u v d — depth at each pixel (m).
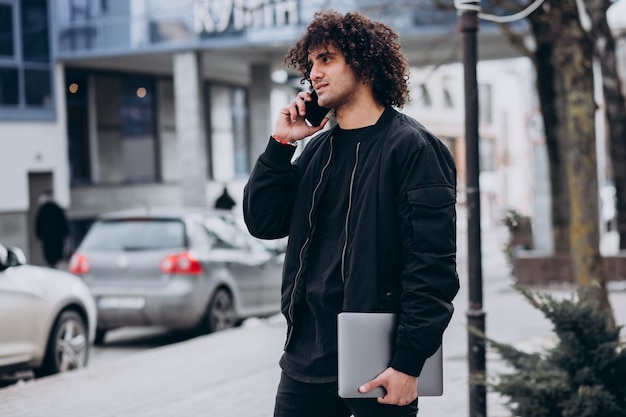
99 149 30.56
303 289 3.41
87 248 12.63
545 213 23.50
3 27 26.70
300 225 3.44
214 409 7.39
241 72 34.69
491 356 9.52
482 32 23.39
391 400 3.15
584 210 10.11
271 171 3.53
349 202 3.33
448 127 49.97
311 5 25.30
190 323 12.34
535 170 23.55
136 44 27.33
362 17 3.43
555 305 5.46
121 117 31.56
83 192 29.66
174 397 7.84
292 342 3.45
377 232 3.26
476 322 6.27
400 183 3.24
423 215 3.18
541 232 23.53
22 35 27.19
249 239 13.85
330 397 3.39
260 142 31.41
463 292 16.55
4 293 8.74
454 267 3.20
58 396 7.93
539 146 23.44
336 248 3.35
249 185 3.57
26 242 27.06
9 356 8.78
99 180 30.47
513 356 5.82
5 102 26.66
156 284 12.28
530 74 21.95
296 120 3.53
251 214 3.58
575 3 10.11
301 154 3.61
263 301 13.77
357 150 3.36
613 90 18.67
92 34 27.69
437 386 3.28
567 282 17.02
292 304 3.40
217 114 35.94
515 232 6.20
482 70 54.28
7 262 8.91
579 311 5.43
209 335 11.65
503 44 25.84
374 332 3.19
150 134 32.81
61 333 9.59
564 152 17.84
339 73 3.36
